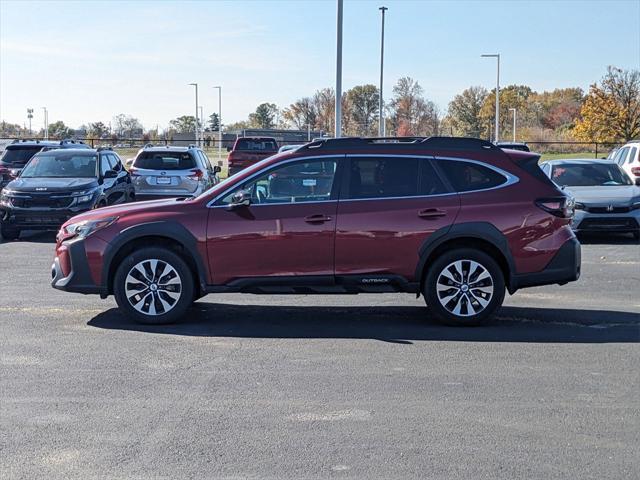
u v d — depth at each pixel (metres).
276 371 6.70
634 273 12.12
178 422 5.46
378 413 5.66
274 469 4.68
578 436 5.23
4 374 6.59
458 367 6.84
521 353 7.32
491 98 76.12
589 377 6.55
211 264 8.27
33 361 6.99
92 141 40.75
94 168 17.36
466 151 8.42
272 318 8.84
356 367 6.83
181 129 82.69
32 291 10.44
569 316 8.97
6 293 10.28
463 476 4.59
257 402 5.89
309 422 5.47
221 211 8.28
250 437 5.19
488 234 8.20
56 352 7.30
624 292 10.53
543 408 5.78
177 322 8.55
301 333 8.11
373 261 8.24
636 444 5.09
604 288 10.84
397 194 8.30
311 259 8.24
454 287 8.31
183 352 7.32
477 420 5.52
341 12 25.41
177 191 20.22
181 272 8.34
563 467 4.73
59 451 4.95
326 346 7.56
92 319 8.72
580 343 7.71
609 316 8.97
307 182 8.32
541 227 8.27
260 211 8.25
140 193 20.23
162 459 4.83
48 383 6.35
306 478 4.57
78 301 9.73
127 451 4.95
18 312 9.07
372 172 8.35
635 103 52.44
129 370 6.72
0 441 5.11
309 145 8.42
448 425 5.42
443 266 8.27
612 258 13.73
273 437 5.19
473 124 76.44
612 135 52.38
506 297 10.18
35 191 15.95
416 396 6.04
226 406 5.80
